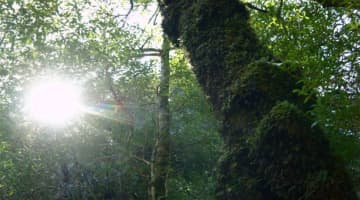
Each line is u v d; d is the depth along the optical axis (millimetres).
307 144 2764
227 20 3410
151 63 8344
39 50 7328
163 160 8641
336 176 2680
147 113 9508
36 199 8680
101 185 9031
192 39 3457
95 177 8969
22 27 7078
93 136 8820
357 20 3881
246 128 3020
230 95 3127
